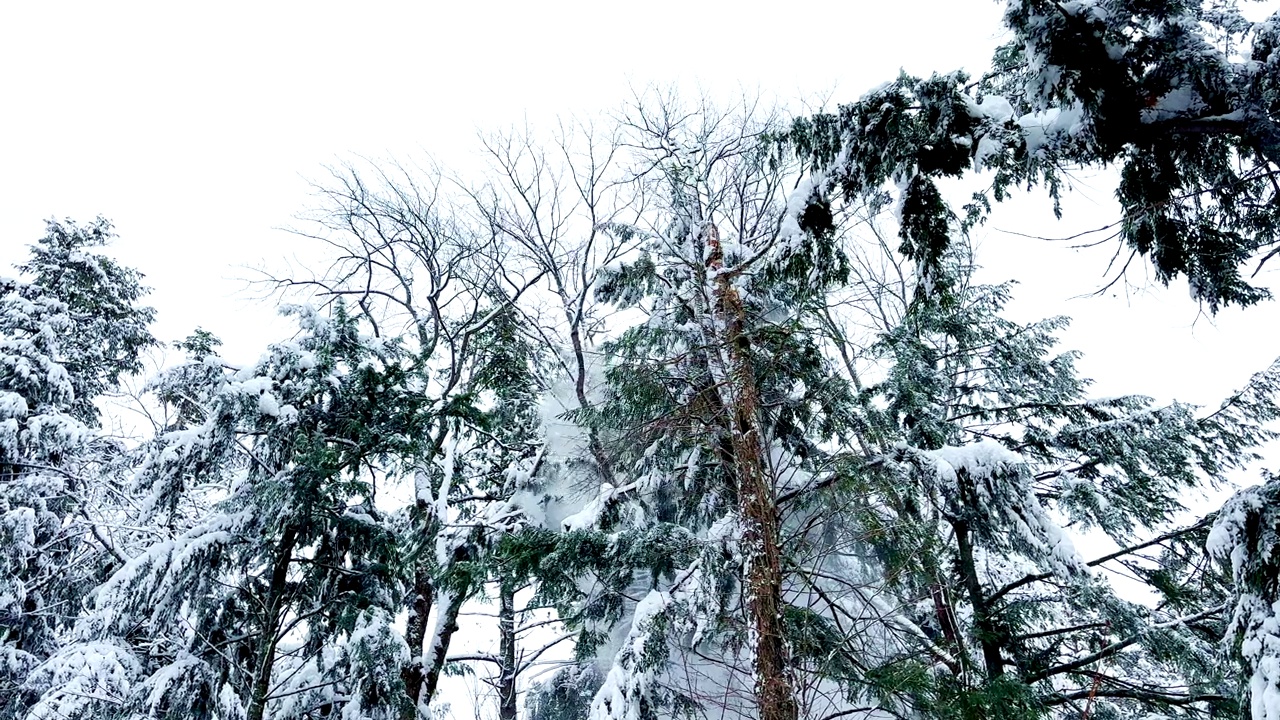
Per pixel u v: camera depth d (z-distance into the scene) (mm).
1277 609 4164
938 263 6164
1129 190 5469
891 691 7211
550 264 14766
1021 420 10234
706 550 8086
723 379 8992
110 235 15992
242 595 9430
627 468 11094
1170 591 7973
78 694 7891
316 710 9117
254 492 9398
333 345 10695
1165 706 8188
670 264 11188
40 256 14922
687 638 8312
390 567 10289
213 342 12969
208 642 8469
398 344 12289
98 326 14758
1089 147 4844
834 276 7176
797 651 7277
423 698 10398
